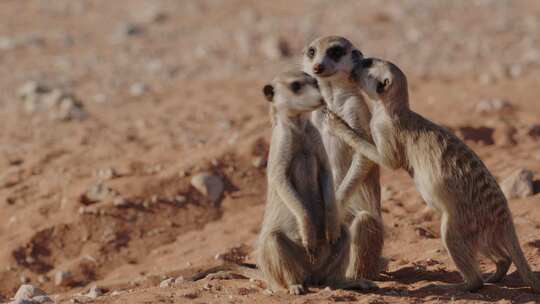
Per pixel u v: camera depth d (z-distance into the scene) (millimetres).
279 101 7570
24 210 12336
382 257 8758
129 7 33438
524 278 7793
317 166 7820
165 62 25281
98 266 11000
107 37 28750
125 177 12984
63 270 10844
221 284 8398
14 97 21266
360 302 7266
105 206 11977
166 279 9289
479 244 7812
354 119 8500
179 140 15508
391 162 8078
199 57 25844
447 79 21734
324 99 8133
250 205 12328
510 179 11273
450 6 32281
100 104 20328
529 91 19500
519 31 27922
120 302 7570
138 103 20266
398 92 8031
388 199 11594
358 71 8289
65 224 11703
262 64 24766
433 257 9164
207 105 19328
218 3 33594
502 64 22938
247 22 30328
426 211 10797
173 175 12711
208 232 11570
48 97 20109
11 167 14469
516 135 14633
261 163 13039
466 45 26234
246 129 15398
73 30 29828
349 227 8328
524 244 9219
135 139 16109
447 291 7754
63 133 17172
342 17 30609
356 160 8305
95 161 14336
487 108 16922
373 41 27094
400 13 30859
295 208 7480
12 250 11312
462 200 7715
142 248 11375
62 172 13617
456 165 7781
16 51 26766
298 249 7762
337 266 7902
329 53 8484
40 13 32531
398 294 7703
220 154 13203
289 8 32656
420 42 26844
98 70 24531
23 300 7926
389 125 8023
